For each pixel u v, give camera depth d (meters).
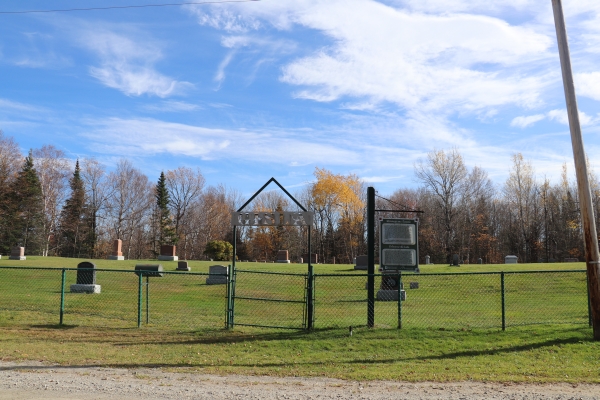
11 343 12.03
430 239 73.25
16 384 8.16
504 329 13.38
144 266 27.34
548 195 74.81
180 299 20.28
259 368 9.78
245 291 23.06
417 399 7.43
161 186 82.12
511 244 75.19
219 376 9.08
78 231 72.31
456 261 40.78
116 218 75.50
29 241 62.41
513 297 21.12
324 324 14.79
